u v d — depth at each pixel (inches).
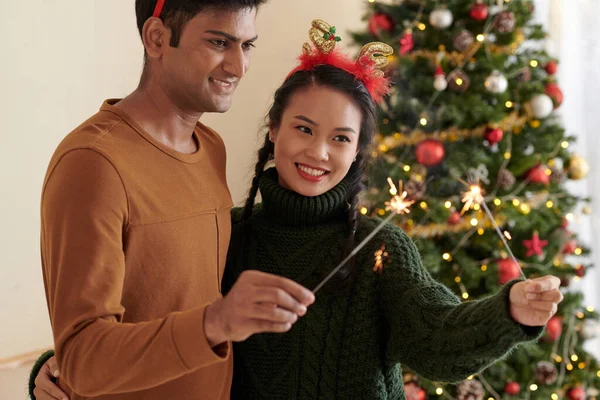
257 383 51.8
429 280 50.5
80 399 47.6
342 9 140.5
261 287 33.3
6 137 100.7
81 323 37.4
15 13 100.5
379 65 54.7
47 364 51.4
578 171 110.5
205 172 49.6
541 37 110.3
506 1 105.7
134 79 119.0
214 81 45.8
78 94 110.0
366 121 53.3
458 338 43.3
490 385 104.7
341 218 54.2
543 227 105.1
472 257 108.1
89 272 38.4
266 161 57.0
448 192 103.1
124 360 35.6
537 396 105.7
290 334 51.4
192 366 35.1
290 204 52.5
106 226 39.9
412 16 106.1
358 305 51.3
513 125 108.1
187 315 35.2
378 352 51.5
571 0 123.9
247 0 44.6
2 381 99.2
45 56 104.8
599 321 113.3
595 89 124.3
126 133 44.9
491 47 107.0
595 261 125.0
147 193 43.5
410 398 98.0
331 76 51.5
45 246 42.5
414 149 103.6
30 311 105.6
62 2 106.5
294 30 142.1
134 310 43.5
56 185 40.8
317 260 52.7
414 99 100.7
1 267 101.4
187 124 48.7
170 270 44.4
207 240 47.8
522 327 40.3
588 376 110.4
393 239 52.2
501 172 103.3
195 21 44.3
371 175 95.2
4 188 101.0
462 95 103.8
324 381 51.0
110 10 113.7
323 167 51.5
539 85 106.9
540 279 38.9
